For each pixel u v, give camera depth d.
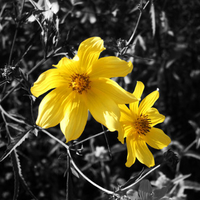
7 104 0.40
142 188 0.23
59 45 0.26
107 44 0.26
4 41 0.35
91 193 0.41
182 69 0.45
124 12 0.36
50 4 0.25
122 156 0.43
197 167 0.43
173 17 0.40
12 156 0.26
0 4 0.34
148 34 0.39
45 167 0.39
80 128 0.23
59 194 0.41
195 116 0.44
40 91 0.23
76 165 0.25
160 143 0.26
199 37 0.42
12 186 0.41
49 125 0.23
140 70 0.43
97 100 0.24
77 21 0.41
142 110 0.26
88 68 0.24
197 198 0.43
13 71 0.25
